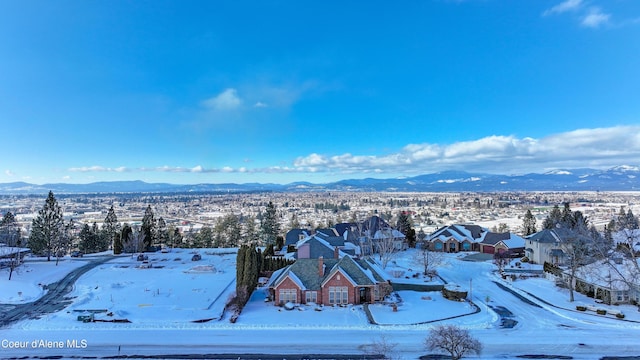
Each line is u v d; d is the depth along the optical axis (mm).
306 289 51062
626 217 128375
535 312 47781
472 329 41656
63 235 104500
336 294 51062
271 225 127250
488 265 81688
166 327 41906
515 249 93375
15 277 66062
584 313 47312
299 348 36625
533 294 56562
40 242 99688
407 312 47531
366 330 41250
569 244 66438
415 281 64438
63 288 60562
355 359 34375
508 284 63469
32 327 41656
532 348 36625
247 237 140000
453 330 31844
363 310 48312
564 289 58812
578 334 40219
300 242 80750
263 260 69562
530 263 83562
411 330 41312
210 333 40250
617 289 50406
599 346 37125
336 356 34938
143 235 104188
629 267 51312
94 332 40312
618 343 37781
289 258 81938
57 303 51438
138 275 70375
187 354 35219
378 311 47844
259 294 56406
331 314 46750
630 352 35781
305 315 46250
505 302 52406
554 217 122562
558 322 44031
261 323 43250
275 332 40625
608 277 51312
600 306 49656
